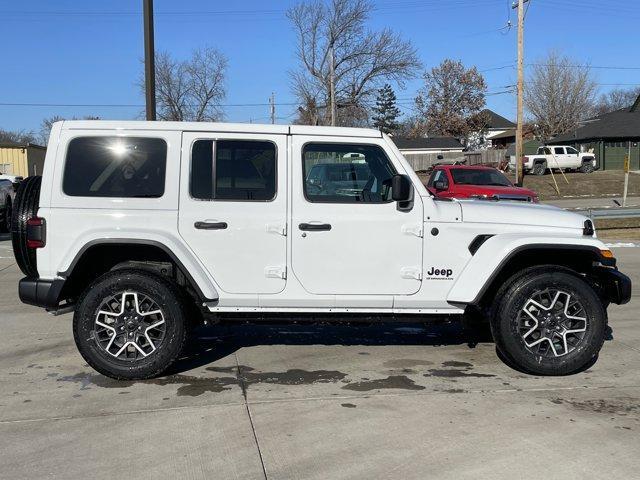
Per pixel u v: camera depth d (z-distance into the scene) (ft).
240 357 18.25
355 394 15.14
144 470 11.20
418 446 12.16
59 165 15.72
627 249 44.98
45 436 12.63
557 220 16.80
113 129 15.87
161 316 15.84
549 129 197.47
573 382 16.08
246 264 16.01
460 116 240.94
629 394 15.17
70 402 14.55
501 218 16.58
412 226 16.19
